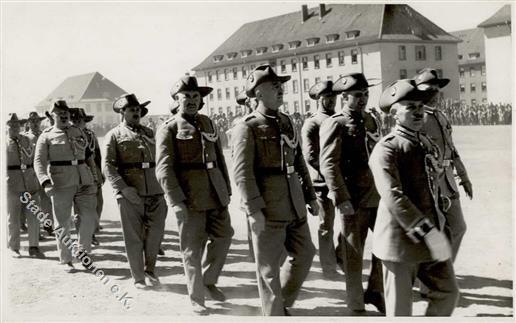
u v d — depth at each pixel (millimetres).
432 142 4039
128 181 5969
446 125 5047
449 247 3830
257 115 4594
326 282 5781
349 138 4789
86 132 8086
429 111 4980
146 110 6590
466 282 5395
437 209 3900
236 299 5367
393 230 3883
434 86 4957
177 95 5422
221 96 28609
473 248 6383
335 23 41875
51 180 6609
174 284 5961
